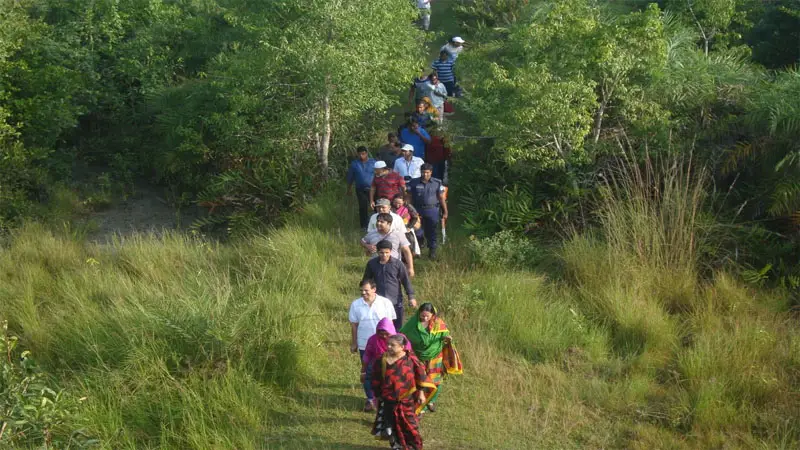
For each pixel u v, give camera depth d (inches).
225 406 331.3
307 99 654.5
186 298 398.0
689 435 318.3
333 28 633.6
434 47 985.5
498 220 547.2
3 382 287.0
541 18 593.0
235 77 663.1
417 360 296.7
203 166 738.2
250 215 635.5
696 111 553.9
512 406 343.6
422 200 507.2
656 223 474.3
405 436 293.3
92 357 367.6
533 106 505.7
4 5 721.0
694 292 444.8
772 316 422.0
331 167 679.7
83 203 719.7
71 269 520.1
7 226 647.8
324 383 362.3
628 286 446.3
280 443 314.0
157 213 723.4
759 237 477.1
